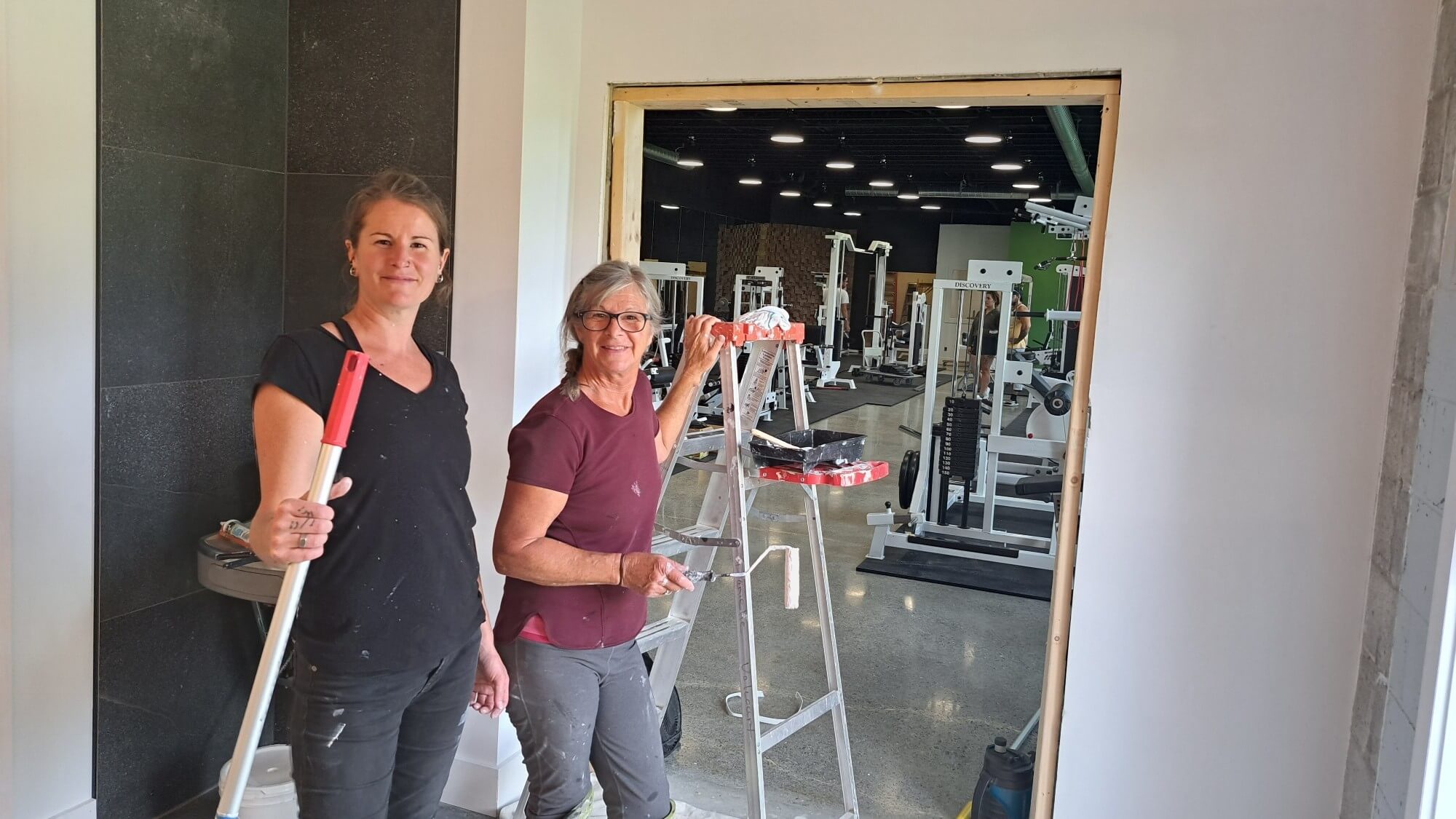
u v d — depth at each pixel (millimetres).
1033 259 16219
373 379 1487
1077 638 2283
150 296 2342
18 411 2061
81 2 2109
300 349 1432
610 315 1749
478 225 2502
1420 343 1822
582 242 2666
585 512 1760
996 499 6859
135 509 2363
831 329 13609
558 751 1751
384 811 1567
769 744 2148
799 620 4559
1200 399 2135
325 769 1489
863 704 3588
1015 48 2205
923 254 18641
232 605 2666
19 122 2002
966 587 5156
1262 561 2123
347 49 2605
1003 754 2551
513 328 2490
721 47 2463
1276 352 2072
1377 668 1928
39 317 2082
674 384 2213
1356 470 2039
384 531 1470
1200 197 2096
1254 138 2049
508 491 1730
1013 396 11695
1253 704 2164
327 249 2678
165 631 2479
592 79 2611
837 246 13461
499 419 2529
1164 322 2145
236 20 2504
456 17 2490
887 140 10773
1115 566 2234
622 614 1799
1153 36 2102
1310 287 2037
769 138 11156
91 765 2312
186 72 2379
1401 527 1849
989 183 15094
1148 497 2195
